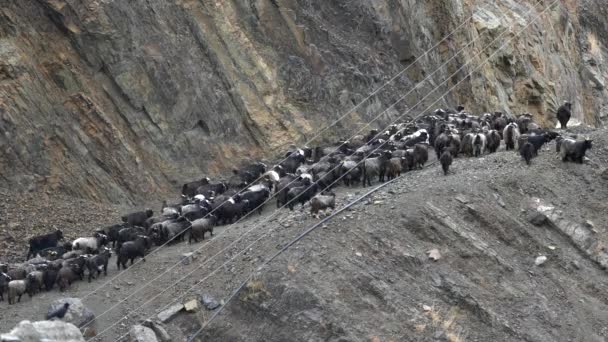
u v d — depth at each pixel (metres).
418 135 59.69
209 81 64.88
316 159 60.88
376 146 58.09
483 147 55.91
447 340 39.34
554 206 48.97
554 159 53.81
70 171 56.91
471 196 47.41
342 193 50.28
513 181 50.03
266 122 66.69
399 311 39.81
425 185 48.44
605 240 47.62
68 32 59.69
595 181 51.97
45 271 43.03
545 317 41.84
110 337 39.19
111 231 49.06
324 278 40.38
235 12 69.06
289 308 39.09
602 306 43.94
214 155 63.34
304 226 44.03
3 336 26.97
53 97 58.25
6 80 56.62
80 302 40.06
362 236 43.06
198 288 41.81
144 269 44.19
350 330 38.28
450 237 44.16
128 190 58.47
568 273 45.31
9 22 57.84
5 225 51.25
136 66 61.56
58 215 53.50
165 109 62.31
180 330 39.88
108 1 61.34
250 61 68.00
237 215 49.88
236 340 39.06
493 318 40.78
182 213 49.28
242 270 42.09
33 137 56.22
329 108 70.31
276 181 54.34
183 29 64.94
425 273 42.03
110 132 59.03
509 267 43.94
